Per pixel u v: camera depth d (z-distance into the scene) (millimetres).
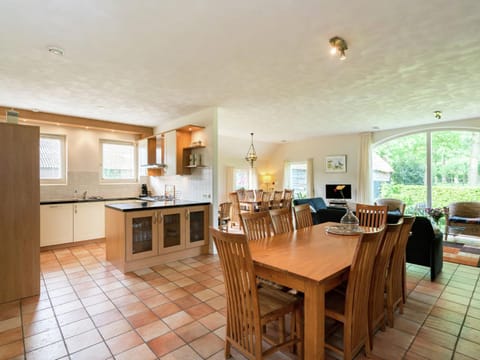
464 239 5395
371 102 4047
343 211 4344
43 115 4543
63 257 4121
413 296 2832
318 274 1545
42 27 1961
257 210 6586
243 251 1566
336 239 2438
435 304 2650
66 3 1679
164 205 3885
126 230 3459
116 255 3652
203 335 2111
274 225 2762
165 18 1859
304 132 6797
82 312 2461
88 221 4926
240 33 2070
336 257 1877
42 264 3795
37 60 2527
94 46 2262
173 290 2943
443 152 5828
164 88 3355
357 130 6496
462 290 2982
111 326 2230
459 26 1977
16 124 2744
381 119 5262
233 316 1759
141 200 5281
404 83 3219
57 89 3365
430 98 3842
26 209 2781
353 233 2639
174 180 5316
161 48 2309
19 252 2732
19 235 2738
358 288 1676
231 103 4074
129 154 5922
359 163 6809
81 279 3248
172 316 2396
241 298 1680
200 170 4586
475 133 5457
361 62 2621
